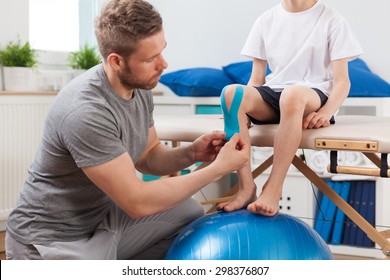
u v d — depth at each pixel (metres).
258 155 3.14
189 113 3.36
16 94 3.09
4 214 3.10
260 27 2.27
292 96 1.84
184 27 3.75
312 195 3.03
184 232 1.74
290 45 2.18
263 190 1.80
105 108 1.59
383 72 3.27
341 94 2.03
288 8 2.20
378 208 2.89
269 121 2.05
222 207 1.82
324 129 1.87
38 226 1.69
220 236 1.65
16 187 3.14
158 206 1.63
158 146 1.95
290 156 1.83
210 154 1.87
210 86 3.30
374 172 1.82
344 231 3.00
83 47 3.72
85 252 1.67
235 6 3.60
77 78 1.68
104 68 1.65
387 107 2.94
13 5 3.24
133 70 1.60
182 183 1.65
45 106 3.25
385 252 2.02
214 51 3.68
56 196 1.67
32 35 3.47
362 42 3.30
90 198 1.71
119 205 1.62
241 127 1.86
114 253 1.74
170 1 3.77
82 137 1.55
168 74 3.52
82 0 3.72
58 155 1.63
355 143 1.79
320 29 2.13
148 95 1.80
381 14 3.25
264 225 1.68
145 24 1.56
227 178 3.50
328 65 2.15
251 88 1.94
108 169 1.57
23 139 3.15
